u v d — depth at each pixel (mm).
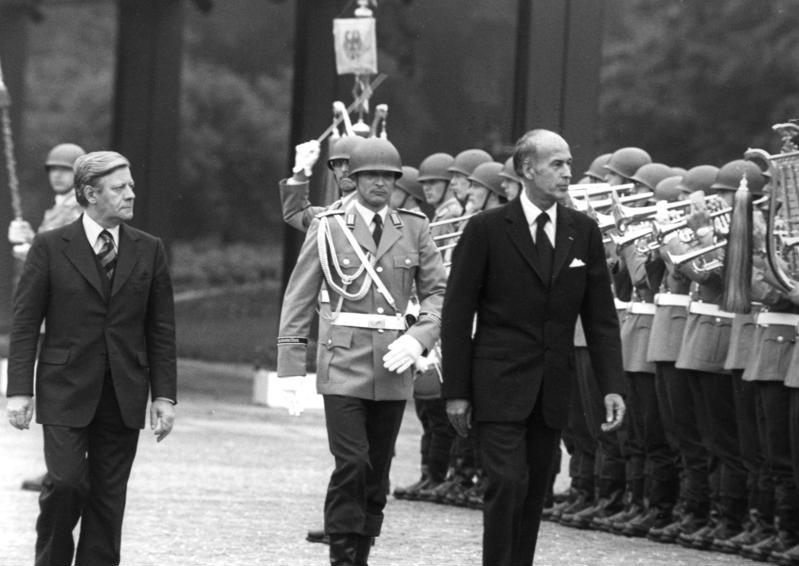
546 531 23594
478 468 26172
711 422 22016
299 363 18297
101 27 76500
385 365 17797
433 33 43500
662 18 53188
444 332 16484
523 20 34000
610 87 53156
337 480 17766
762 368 20531
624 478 23859
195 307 64188
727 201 22328
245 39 68875
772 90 51750
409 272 18391
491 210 16625
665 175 24516
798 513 20828
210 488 27203
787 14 51688
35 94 75750
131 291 16812
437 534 22969
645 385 23188
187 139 68375
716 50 52281
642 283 23047
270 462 31344
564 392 16438
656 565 20562
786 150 20156
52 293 16750
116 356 16703
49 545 16547
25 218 74750
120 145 50031
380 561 20469
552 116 33781
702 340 21875
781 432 20703
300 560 20312
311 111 40656
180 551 20766
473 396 16422
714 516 22375
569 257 16453
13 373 16625
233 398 46469
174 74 50125
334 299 18344
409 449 34906
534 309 16359
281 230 67438
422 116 43625
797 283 19641
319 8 40469
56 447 16438
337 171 20844
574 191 23891
